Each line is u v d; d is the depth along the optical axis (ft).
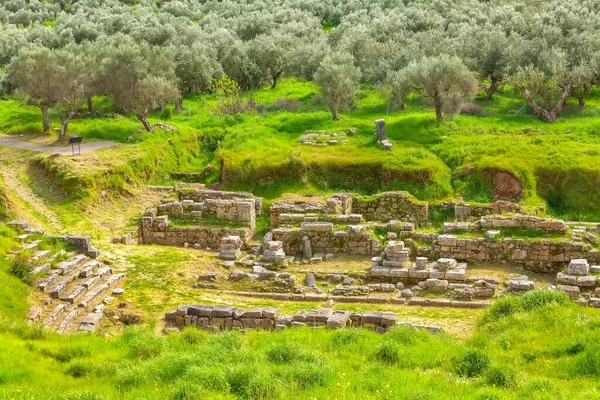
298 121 181.68
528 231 108.68
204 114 201.57
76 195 135.95
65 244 105.29
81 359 65.36
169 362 60.44
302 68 226.79
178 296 94.27
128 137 170.19
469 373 59.47
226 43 240.53
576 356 61.67
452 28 242.17
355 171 150.10
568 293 92.73
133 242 123.03
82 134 174.40
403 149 156.25
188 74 217.56
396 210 132.87
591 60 176.35
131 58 178.09
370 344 68.80
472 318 86.53
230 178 153.38
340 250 115.55
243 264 109.50
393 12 274.77
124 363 63.16
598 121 166.61
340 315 80.89
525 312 77.56
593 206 134.21
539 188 139.64
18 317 80.74
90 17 299.99
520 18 230.89
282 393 52.21
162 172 162.91
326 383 55.06
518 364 63.00
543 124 169.58
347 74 186.91
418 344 68.85
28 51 177.27
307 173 150.41
